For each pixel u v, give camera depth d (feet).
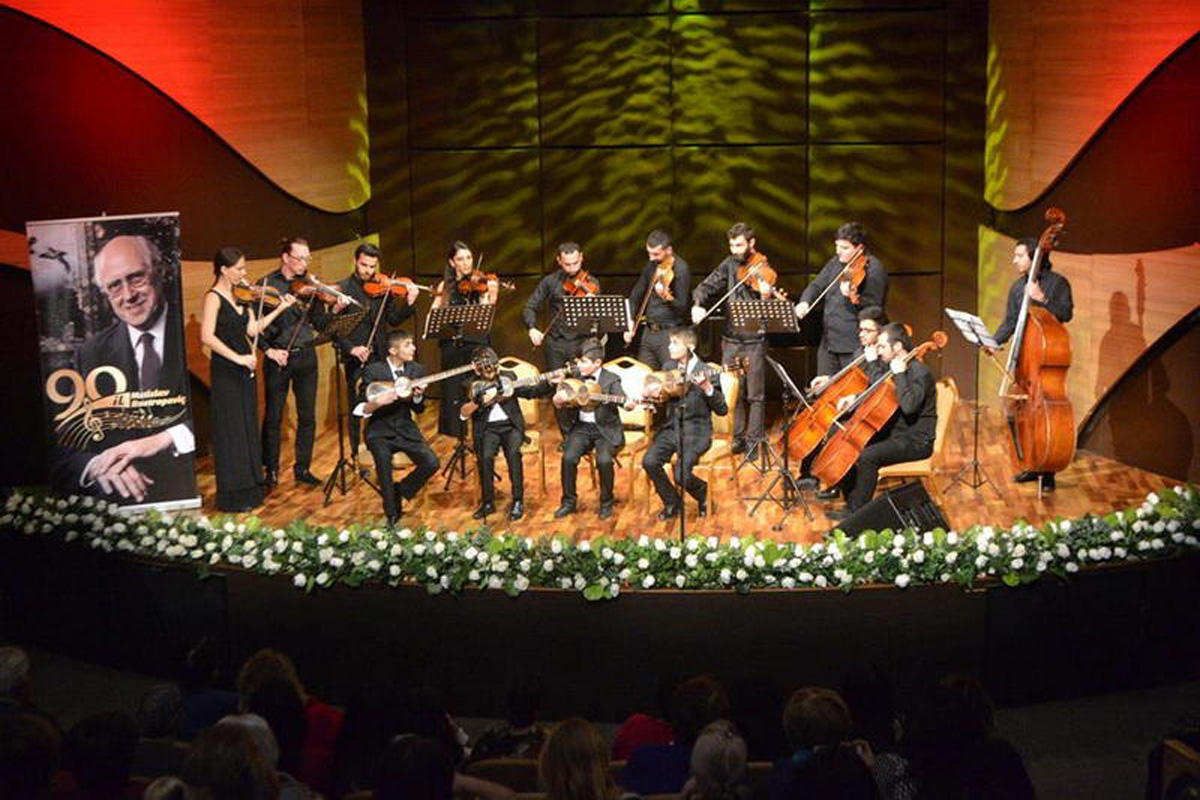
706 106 35.22
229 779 13.70
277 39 32.76
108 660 25.30
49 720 15.06
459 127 35.99
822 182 35.27
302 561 23.62
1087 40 30.07
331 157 34.76
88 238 26.84
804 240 35.53
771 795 15.06
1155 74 28.07
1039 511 27.55
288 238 32.50
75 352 27.12
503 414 27.61
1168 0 27.43
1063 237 31.58
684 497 28.09
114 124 29.58
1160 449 29.35
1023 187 32.96
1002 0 33.50
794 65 34.88
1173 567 23.43
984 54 34.45
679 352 26.09
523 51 35.47
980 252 35.35
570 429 28.12
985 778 15.61
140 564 24.49
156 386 27.40
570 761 14.24
